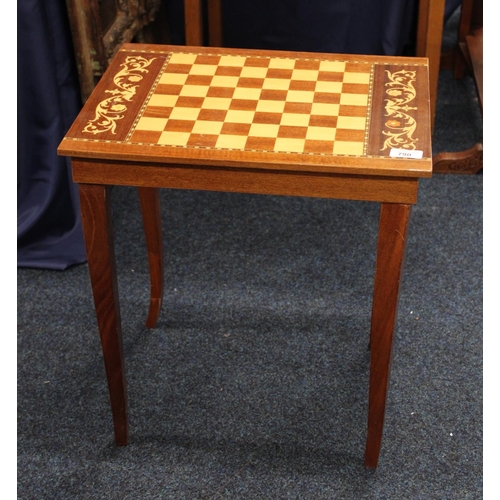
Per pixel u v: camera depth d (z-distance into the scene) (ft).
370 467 5.97
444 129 9.92
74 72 8.04
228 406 6.51
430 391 6.57
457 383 6.64
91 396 6.67
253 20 9.80
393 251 5.06
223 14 9.83
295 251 8.14
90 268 5.45
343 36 9.60
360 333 7.18
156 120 5.33
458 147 9.59
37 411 6.54
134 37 9.69
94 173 5.14
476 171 9.11
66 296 7.74
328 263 7.97
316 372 6.80
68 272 8.05
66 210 8.30
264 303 7.52
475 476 5.89
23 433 6.34
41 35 7.40
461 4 10.34
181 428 6.33
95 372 6.90
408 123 5.24
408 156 4.87
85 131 5.21
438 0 8.39
